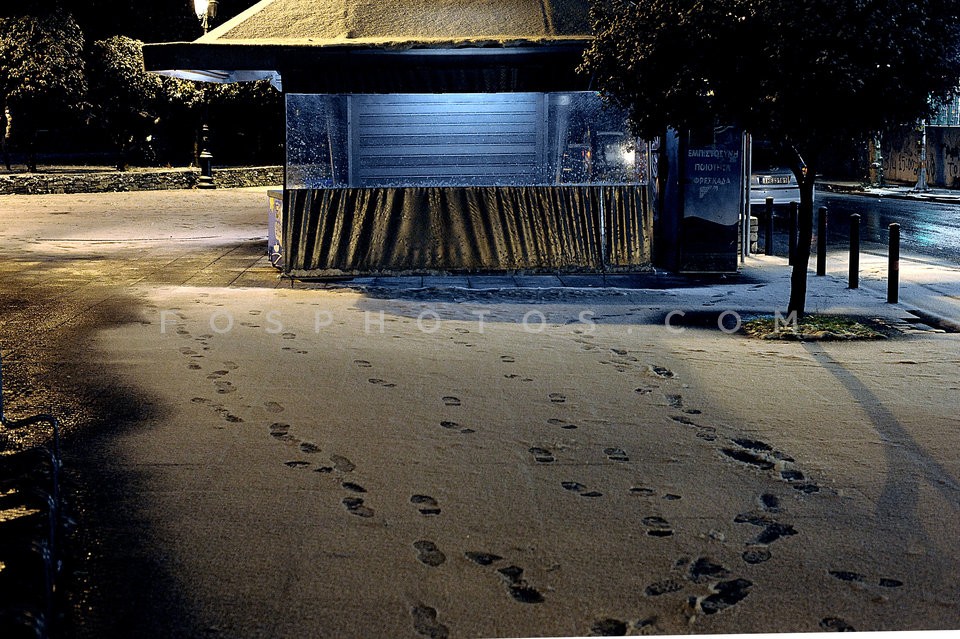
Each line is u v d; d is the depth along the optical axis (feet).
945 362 26.18
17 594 11.19
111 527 14.92
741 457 18.40
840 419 20.88
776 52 27.25
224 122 126.21
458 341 28.22
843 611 12.50
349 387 22.94
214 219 68.95
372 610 12.41
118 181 97.86
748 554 14.15
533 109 44.32
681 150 40.63
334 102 43.37
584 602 12.66
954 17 27.86
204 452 18.34
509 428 19.98
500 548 14.28
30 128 102.83
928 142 101.86
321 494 16.31
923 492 16.66
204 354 26.12
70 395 22.07
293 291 37.42
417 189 40.68
